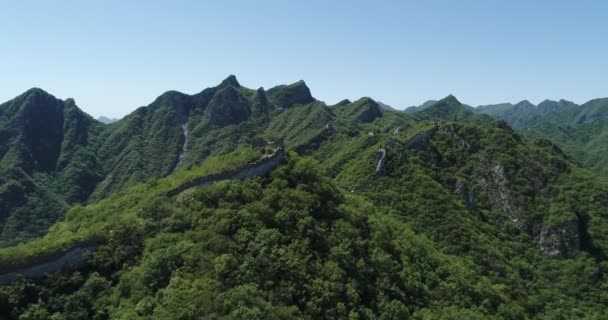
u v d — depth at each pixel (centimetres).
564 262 10094
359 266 5409
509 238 10456
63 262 4703
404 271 5803
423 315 5309
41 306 4288
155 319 4041
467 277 6725
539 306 7912
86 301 4388
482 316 5731
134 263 4853
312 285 4869
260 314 4169
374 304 5125
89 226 5488
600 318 8450
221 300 4288
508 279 8081
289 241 5259
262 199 5697
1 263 4378
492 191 11612
